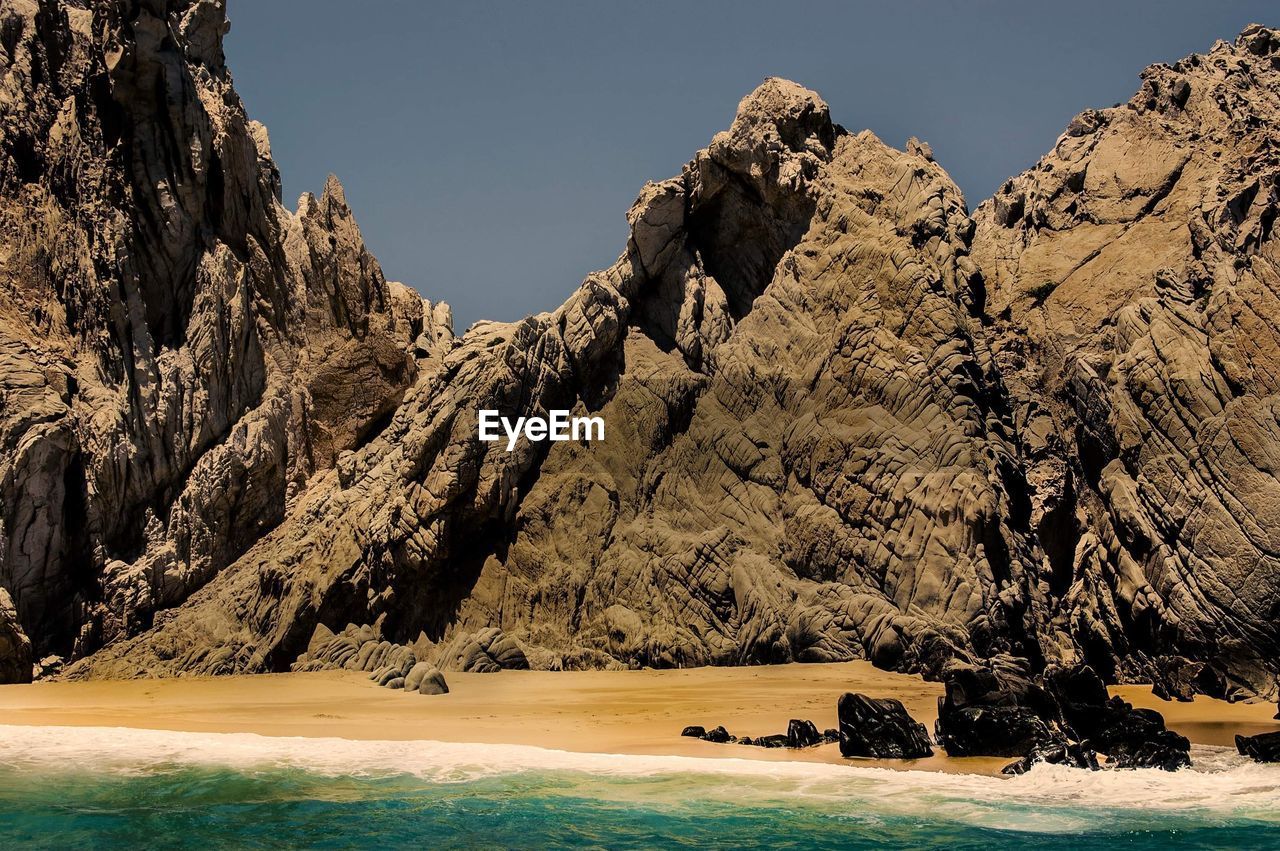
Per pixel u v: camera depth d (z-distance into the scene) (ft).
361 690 107.14
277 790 66.03
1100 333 126.00
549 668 119.44
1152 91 143.23
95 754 74.43
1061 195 142.20
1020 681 75.66
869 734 72.59
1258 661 100.89
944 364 123.24
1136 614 109.09
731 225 144.36
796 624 118.42
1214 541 105.81
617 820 59.67
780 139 141.79
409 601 125.70
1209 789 63.10
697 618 122.42
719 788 64.39
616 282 141.79
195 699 102.12
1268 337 109.19
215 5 156.25
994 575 113.80
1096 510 119.44
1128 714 71.92
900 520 118.42
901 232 133.69
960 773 67.41
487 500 127.34
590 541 128.67
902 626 112.06
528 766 70.03
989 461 118.62
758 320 138.21
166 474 132.77
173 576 128.26
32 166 136.36
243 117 149.28
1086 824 57.31
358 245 160.04
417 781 67.31
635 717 88.48
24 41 139.13
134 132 140.05
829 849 54.80
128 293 134.82
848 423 126.11
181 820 61.16
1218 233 118.93
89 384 129.08
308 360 152.05
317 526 132.05
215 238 145.28
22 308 129.39
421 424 131.54
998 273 140.46
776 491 129.90
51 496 121.39
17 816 61.98
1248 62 141.18
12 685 111.45
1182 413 111.24
